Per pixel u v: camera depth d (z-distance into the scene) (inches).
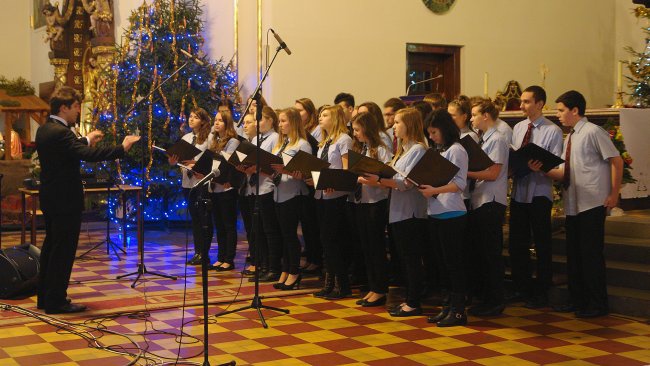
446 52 538.9
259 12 478.9
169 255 393.7
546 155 250.8
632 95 499.5
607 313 261.9
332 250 288.4
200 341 229.8
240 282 318.7
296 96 483.2
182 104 456.1
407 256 261.0
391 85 516.4
